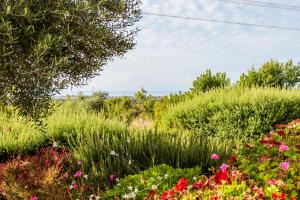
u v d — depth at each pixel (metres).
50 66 5.19
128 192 4.26
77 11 5.38
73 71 6.23
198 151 5.71
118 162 5.47
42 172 5.07
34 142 7.56
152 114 15.81
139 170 5.31
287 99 9.96
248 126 9.36
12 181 4.89
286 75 13.83
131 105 17.50
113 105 16.11
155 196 3.88
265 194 3.47
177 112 10.73
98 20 5.78
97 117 8.99
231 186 3.57
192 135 6.30
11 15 4.93
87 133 7.25
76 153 6.32
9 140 7.44
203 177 4.48
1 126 8.39
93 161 5.86
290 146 5.14
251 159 4.57
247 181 3.82
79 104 11.28
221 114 9.73
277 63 13.80
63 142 7.74
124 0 6.04
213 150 5.77
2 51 4.95
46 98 5.73
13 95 5.49
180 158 5.57
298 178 3.74
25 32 5.08
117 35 6.37
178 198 3.70
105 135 7.73
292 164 4.18
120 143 6.07
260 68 13.87
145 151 5.89
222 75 13.90
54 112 9.22
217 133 9.60
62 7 5.28
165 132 7.41
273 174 3.84
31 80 5.26
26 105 5.55
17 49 5.17
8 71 5.16
